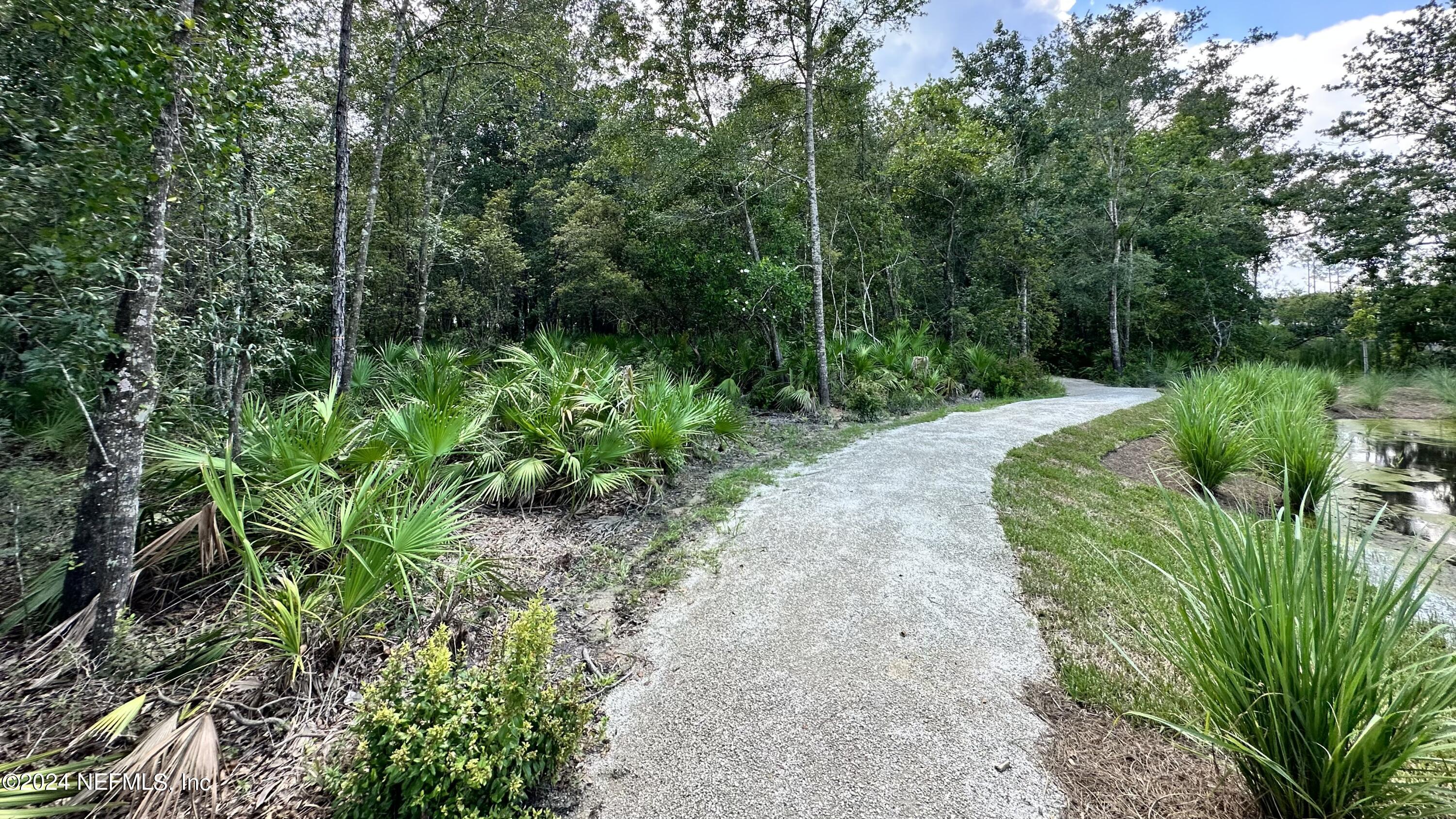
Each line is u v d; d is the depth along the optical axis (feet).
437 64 27.55
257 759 6.75
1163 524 14.55
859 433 26.84
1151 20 60.59
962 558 12.42
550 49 31.01
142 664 7.93
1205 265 65.51
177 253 12.71
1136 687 7.89
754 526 14.52
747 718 7.57
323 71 25.55
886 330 46.19
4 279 9.49
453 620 9.21
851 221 44.83
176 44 8.64
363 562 8.57
